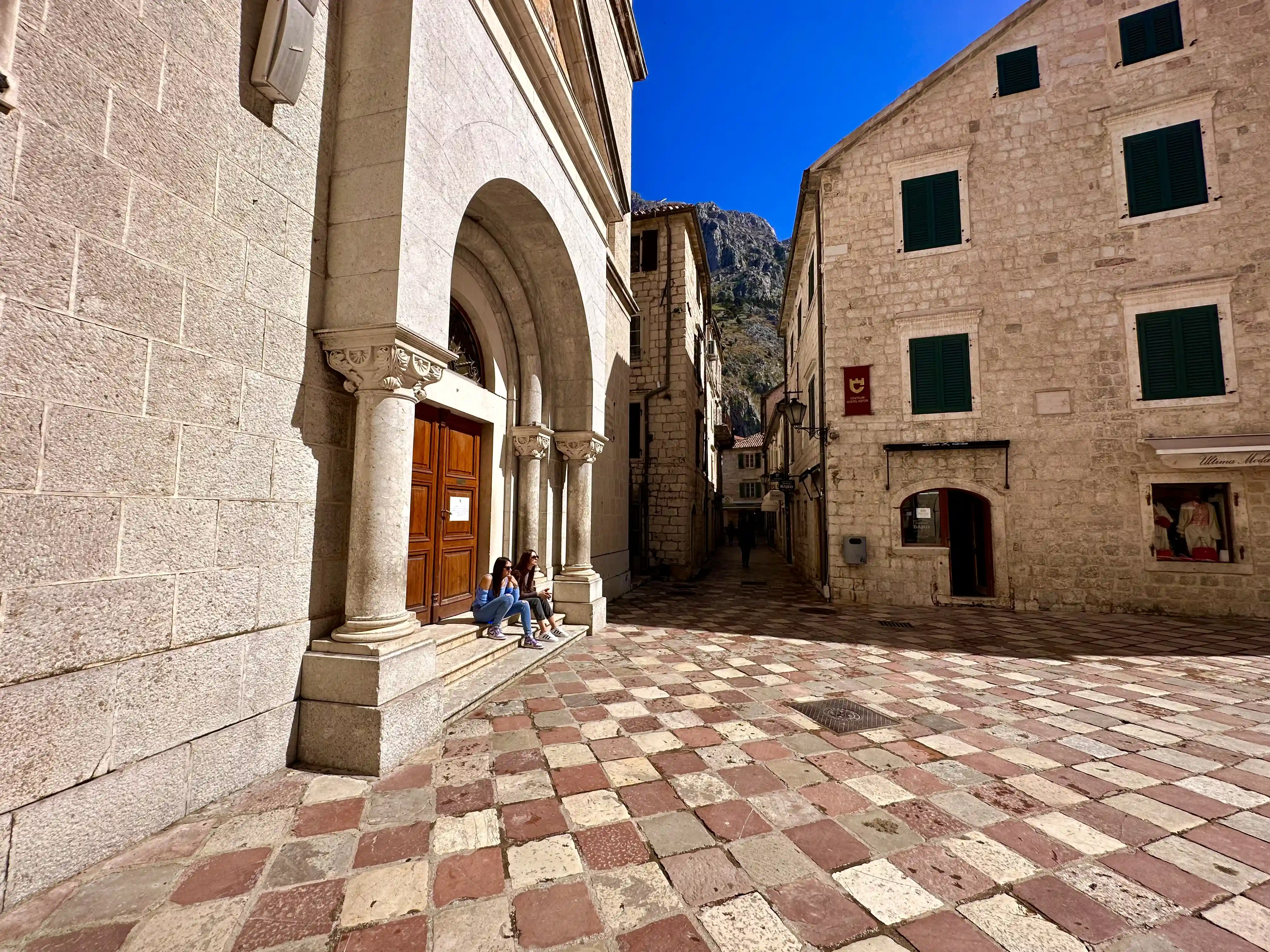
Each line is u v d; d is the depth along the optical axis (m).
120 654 2.34
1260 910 2.05
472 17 4.39
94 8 2.28
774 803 2.83
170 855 2.30
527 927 1.90
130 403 2.39
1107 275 9.20
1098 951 1.82
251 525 2.97
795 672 5.38
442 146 3.90
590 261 7.56
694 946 1.83
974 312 9.74
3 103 1.95
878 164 10.66
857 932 1.90
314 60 3.46
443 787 2.96
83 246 2.22
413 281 3.52
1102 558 8.98
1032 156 9.73
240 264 2.93
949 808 2.80
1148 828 2.63
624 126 11.73
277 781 2.98
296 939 1.83
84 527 2.21
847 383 10.51
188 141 2.66
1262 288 8.38
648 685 4.88
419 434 5.23
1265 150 8.48
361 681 3.17
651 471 14.84
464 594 5.97
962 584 10.81
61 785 2.12
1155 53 9.13
